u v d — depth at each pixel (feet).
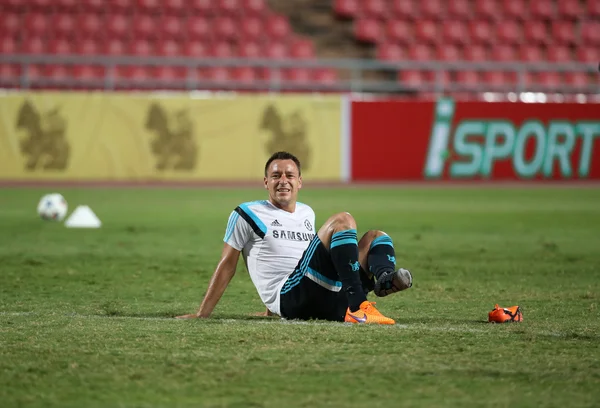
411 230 140.87
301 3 302.86
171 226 143.43
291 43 289.94
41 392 45.32
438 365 50.80
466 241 127.03
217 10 295.89
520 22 305.12
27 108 234.38
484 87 260.01
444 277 93.40
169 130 237.04
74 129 235.40
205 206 178.29
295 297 64.13
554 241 127.85
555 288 85.97
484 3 306.55
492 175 247.50
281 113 239.91
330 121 241.96
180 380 47.52
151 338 57.93
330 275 63.31
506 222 154.10
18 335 59.06
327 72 282.56
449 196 205.46
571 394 45.06
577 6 306.14
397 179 244.83
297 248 66.23
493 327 63.26
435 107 245.04
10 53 279.08
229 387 46.26
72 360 51.83
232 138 239.09
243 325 62.54
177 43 285.64
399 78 286.66
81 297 78.95
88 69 271.90
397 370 49.62
